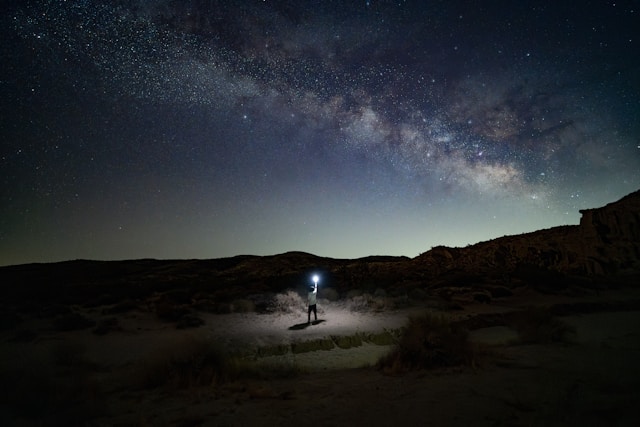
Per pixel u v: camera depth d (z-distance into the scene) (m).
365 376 9.26
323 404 6.96
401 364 9.66
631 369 8.11
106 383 9.89
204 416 6.57
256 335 16.64
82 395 7.89
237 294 27.98
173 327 18.95
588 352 10.22
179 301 25.98
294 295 25.70
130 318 21.33
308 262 62.53
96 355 13.87
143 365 10.45
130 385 9.43
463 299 23.88
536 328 12.98
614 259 33.50
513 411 5.93
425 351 9.80
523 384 7.34
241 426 6.03
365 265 48.62
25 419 6.79
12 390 7.84
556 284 27.00
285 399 7.45
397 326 17.47
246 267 57.78
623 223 36.97
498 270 34.69
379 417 6.08
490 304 22.62
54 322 19.88
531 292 25.80
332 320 19.72
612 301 22.23
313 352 13.92
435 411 6.18
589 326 15.66
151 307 23.91
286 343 15.12
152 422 6.44
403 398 7.01
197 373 9.50
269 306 23.50
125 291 31.53
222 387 8.69
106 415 6.97
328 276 39.12
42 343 16.02
